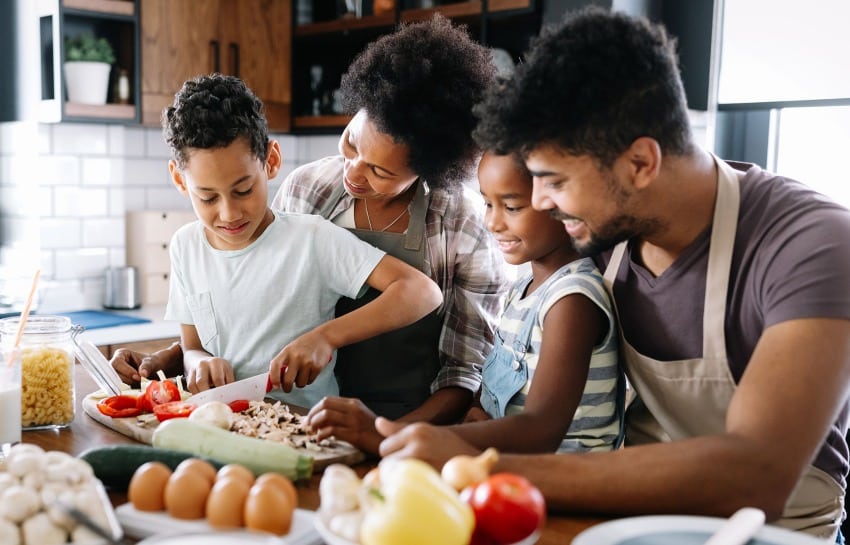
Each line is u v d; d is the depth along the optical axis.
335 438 1.17
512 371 1.35
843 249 1.01
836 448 1.21
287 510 0.85
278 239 1.59
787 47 2.35
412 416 1.54
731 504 0.92
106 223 3.22
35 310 2.85
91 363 1.36
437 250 1.68
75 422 1.32
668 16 2.54
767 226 1.10
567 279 1.26
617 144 1.01
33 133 3.02
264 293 1.58
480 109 1.13
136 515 0.90
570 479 0.94
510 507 0.78
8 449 1.16
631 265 1.26
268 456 1.02
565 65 1.01
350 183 1.55
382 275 1.54
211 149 1.41
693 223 1.15
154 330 2.84
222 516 0.86
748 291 1.11
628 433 1.39
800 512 1.18
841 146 2.38
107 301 3.17
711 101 2.47
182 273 1.65
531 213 1.29
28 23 2.94
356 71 1.50
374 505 0.76
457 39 1.50
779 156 2.52
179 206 3.51
